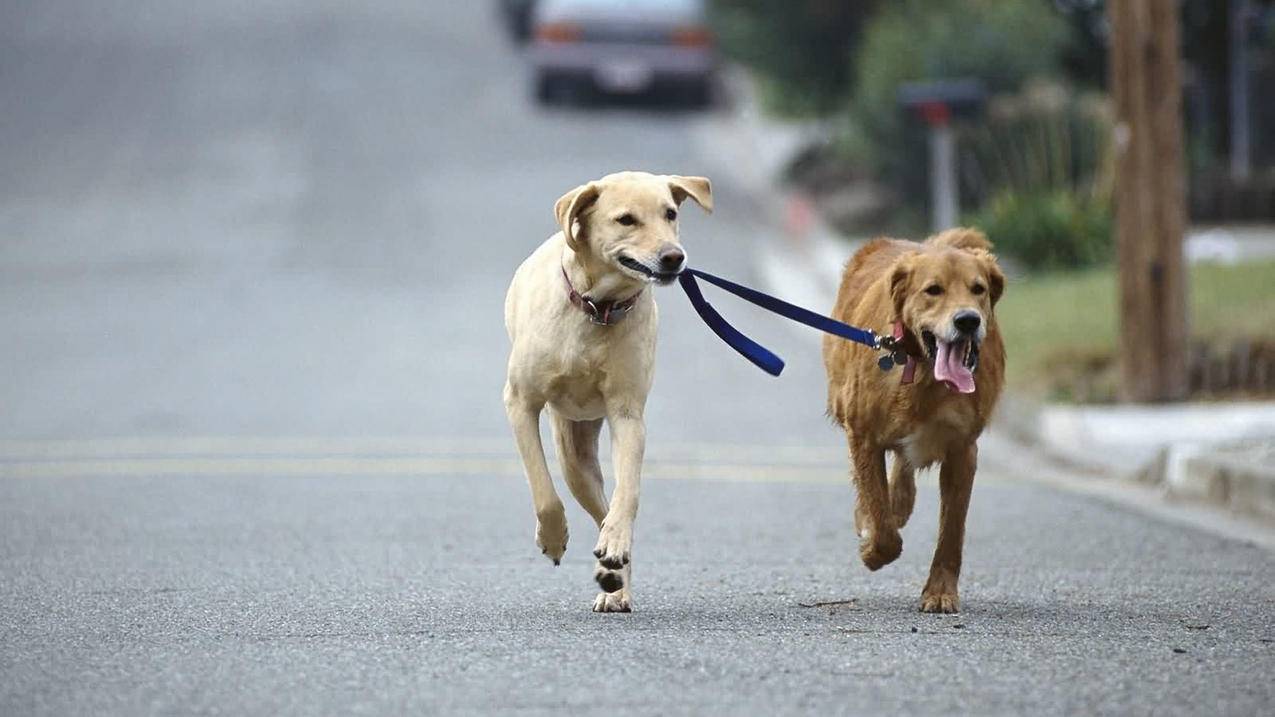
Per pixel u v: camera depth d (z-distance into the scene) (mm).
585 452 9633
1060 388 17812
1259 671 7484
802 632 8383
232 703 6973
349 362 21594
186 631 8492
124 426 17906
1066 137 27562
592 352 8922
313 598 9484
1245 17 30250
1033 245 25234
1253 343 17578
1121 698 6977
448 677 7367
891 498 10234
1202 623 8656
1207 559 10805
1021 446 16906
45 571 10469
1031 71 29141
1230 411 16516
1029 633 8359
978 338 8664
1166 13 16797
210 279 27234
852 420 9320
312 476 14875
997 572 10453
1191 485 13531
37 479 14812
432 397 19422
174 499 13688
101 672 7562
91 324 24344
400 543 11648
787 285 26188
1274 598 9422
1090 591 9734
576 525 12750
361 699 7004
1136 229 17031
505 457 15953
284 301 25594
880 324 9367
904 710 6773
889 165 29672
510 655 7801
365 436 17156
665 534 12141
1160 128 16906
